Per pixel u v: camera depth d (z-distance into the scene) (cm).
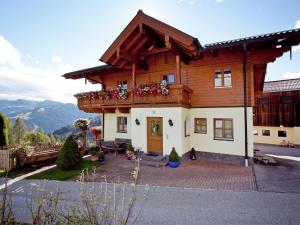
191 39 930
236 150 1076
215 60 1163
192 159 1161
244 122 1059
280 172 895
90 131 1667
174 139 1066
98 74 1617
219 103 1138
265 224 457
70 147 984
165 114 1094
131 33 1112
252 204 566
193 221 475
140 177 838
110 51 1157
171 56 1308
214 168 974
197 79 1212
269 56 1029
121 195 637
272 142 2294
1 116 1588
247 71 1073
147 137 1172
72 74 1628
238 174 867
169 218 489
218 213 514
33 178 866
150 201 593
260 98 2398
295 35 873
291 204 562
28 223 461
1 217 287
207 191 675
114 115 1527
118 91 1270
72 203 565
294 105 2180
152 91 1113
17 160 1044
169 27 983
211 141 1149
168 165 1014
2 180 848
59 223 291
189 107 1209
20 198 635
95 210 311
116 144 1370
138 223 464
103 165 1050
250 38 967
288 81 2441
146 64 1377
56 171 966
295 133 2150
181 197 625
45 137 3641
